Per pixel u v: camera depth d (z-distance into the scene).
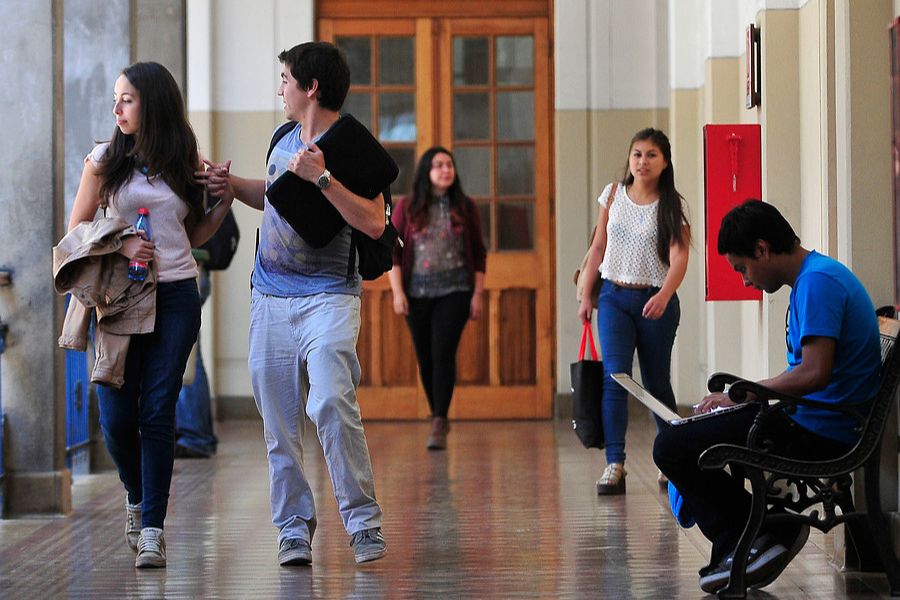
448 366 17.95
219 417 22.19
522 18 22.06
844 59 9.95
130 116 10.45
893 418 9.66
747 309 16.23
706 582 9.17
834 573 9.90
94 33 17.66
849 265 9.92
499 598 9.22
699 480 9.22
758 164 14.66
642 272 14.02
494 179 22.12
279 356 10.19
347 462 10.11
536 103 22.09
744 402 8.77
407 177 22.25
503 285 22.03
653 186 14.14
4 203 12.88
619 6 21.66
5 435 12.91
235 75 22.02
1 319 12.92
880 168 9.87
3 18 12.84
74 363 15.72
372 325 22.11
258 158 22.00
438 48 22.12
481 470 15.98
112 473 16.05
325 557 10.75
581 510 12.98
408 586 9.60
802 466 8.69
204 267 17.83
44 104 12.84
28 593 9.59
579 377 14.17
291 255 10.09
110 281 10.22
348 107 22.25
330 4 22.25
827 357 8.69
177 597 9.36
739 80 17.89
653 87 21.61
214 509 13.34
